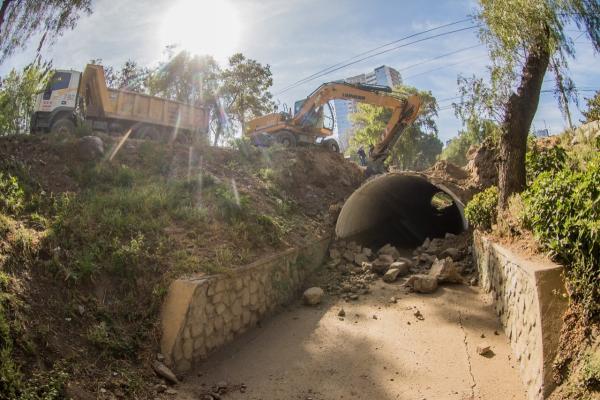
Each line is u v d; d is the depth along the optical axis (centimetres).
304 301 1018
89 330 627
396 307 973
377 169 1873
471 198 1404
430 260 1275
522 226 775
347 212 1448
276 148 1752
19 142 1053
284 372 706
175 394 611
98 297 698
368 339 820
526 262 625
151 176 1156
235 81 3084
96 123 1449
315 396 638
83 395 516
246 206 1098
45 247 699
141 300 727
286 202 1391
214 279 765
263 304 915
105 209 883
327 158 1877
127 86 2772
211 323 754
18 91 1195
